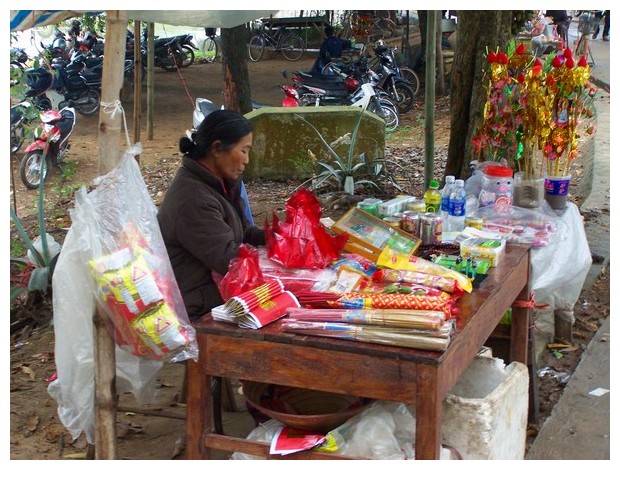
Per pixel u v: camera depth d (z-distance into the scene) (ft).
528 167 14.20
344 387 7.72
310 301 8.46
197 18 13.71
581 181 26.37
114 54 8.46
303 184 26.13
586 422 11.37
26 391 12.84
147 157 31.37
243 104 28.99
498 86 14.15
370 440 8.18
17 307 16.61
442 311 7.89
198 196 9.86
